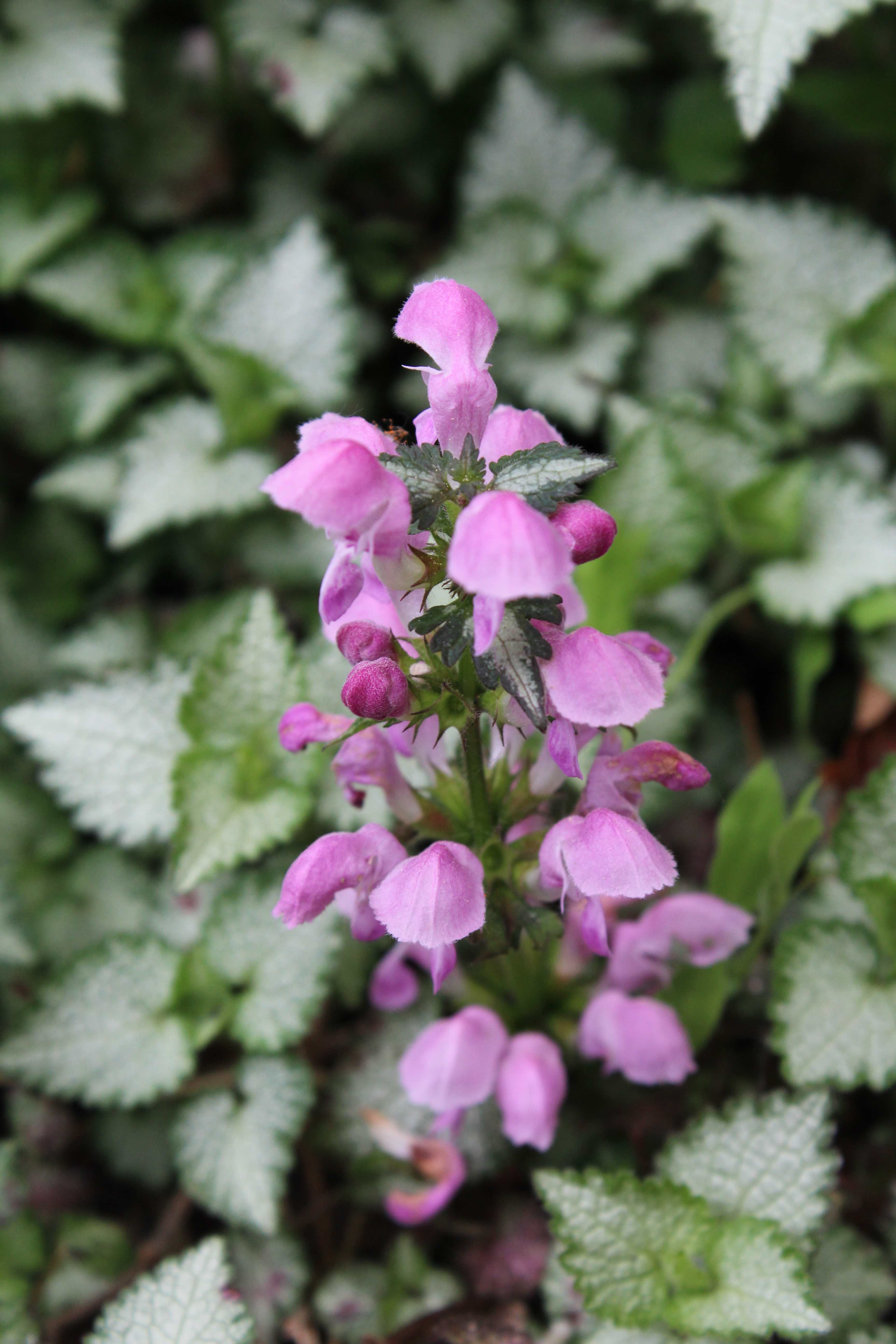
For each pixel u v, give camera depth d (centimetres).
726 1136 31
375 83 48
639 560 36
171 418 40
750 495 38
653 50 50
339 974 34
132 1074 33
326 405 39
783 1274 30
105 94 42
